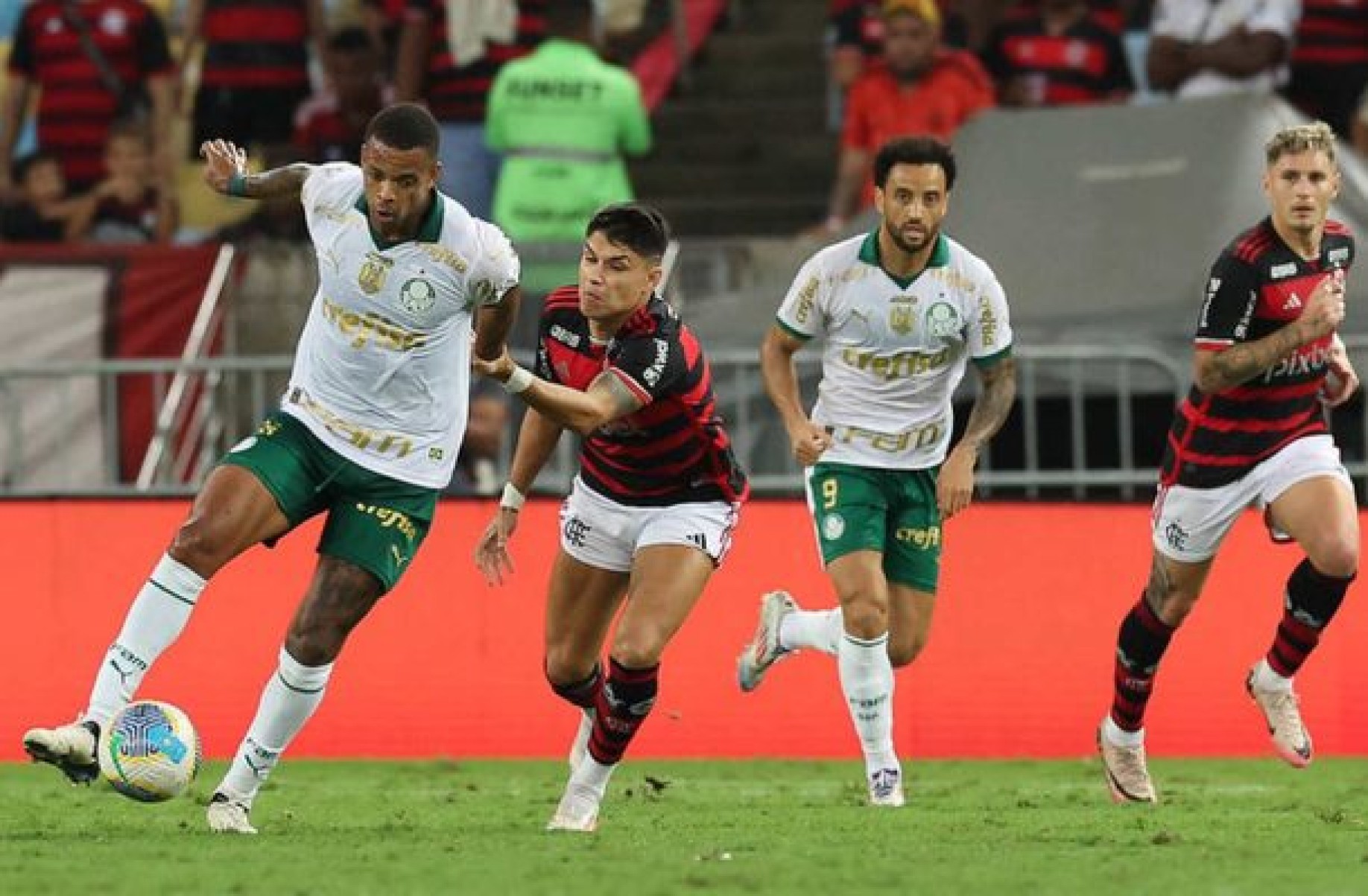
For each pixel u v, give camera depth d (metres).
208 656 40.69
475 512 41.19
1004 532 41.41
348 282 26.28
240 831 27.48
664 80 64.06
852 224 48.75
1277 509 30.20
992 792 34.59
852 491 31.48
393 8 58.72
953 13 58.75
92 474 44.56
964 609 41.31
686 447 27.56
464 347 26.98
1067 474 42.91
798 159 63.50
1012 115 48.75
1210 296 29.62
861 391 31.53
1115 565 41.44
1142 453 45.31
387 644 41.06
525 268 47.66
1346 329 44.38
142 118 58.72
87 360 48.94
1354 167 46.97
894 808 31.59
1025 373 43.66
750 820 29.80
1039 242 46.84
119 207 58.44
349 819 30.11
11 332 48.88
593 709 31.05
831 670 41.16
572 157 54.03
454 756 40.91
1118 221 46.66
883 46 55.91
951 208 47.81
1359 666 41.12
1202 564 31.06
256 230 57.66
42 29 58.56
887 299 31.12
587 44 54.31
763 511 41.19
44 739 25.47
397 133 25.31
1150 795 32.56
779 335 31.80
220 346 49.09
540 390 25.80
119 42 58.53
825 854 25.52
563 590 29.56
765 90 65.00
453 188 57.06
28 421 44.47
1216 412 30.22
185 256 49.28
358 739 40.94
